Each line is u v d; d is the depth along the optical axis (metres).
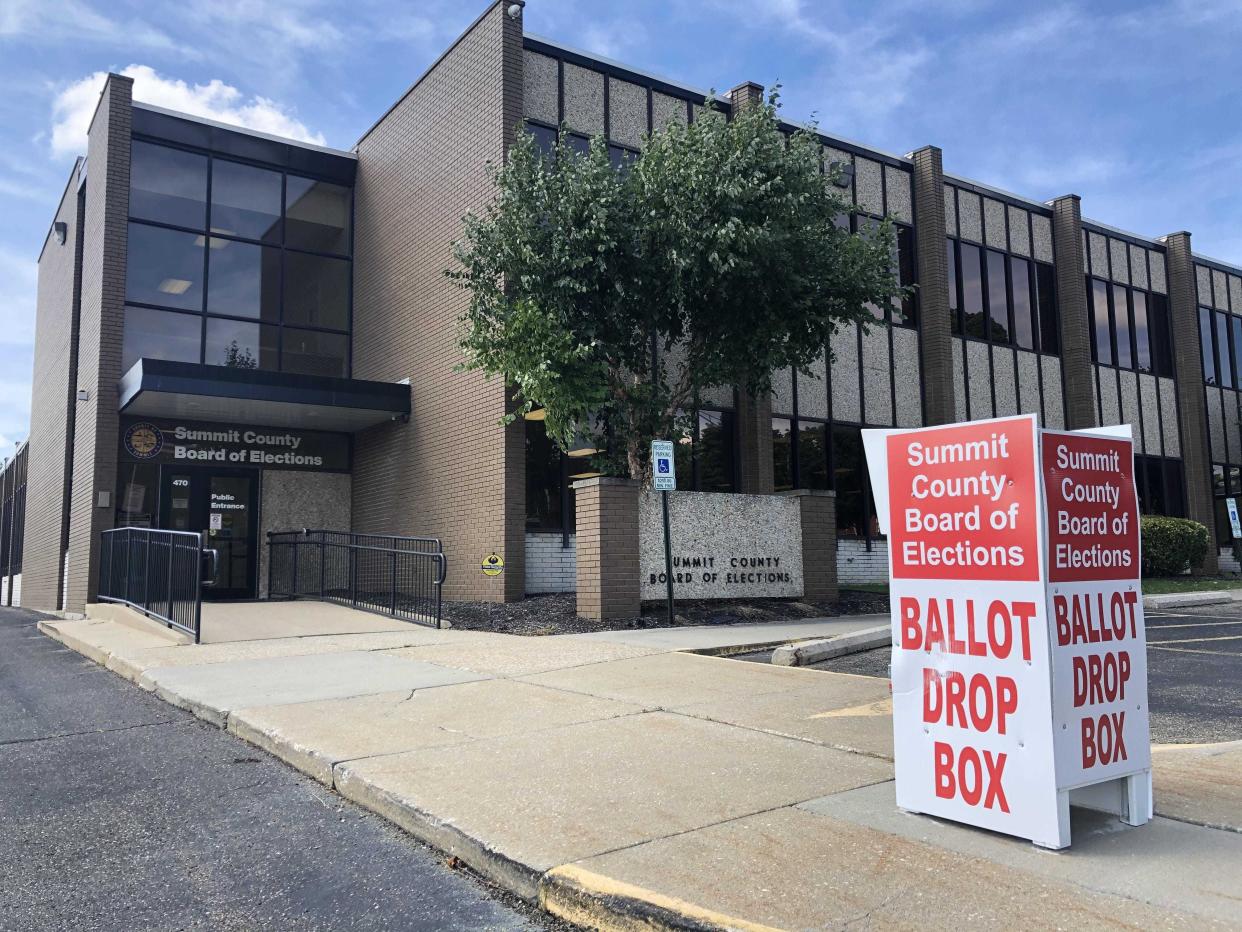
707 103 12.93
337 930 3.48
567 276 12.02
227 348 16.88
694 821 4.21
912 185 19.56
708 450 16.39
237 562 16.80
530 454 14.56
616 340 12.79
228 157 17.31
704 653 9.52
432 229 15.84
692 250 11.80
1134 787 4.01
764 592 13.40
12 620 16.16
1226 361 25.28
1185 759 5.12
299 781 5.39
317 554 17.22
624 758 5.31
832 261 12.81
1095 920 3.11
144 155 16.47
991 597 3.95
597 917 3.40
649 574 12.55
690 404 14.30
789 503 13.83
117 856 4.27
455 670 8.38
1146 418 23.11
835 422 17.92
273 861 4.17
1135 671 4.07
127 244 16.06
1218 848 3.74
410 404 16.19
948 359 19.00
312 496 17.72
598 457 12.97
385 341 17.20
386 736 5.91
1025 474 3.85
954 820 4.05
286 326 17.61
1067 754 3.78
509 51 14.30
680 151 12.09
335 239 18.47
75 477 16.98
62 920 3.59
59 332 19.36
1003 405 20.28
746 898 3.34
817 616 13.09
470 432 14.48
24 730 6.82
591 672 8.12
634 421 12.98
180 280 16.56
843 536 17.77
